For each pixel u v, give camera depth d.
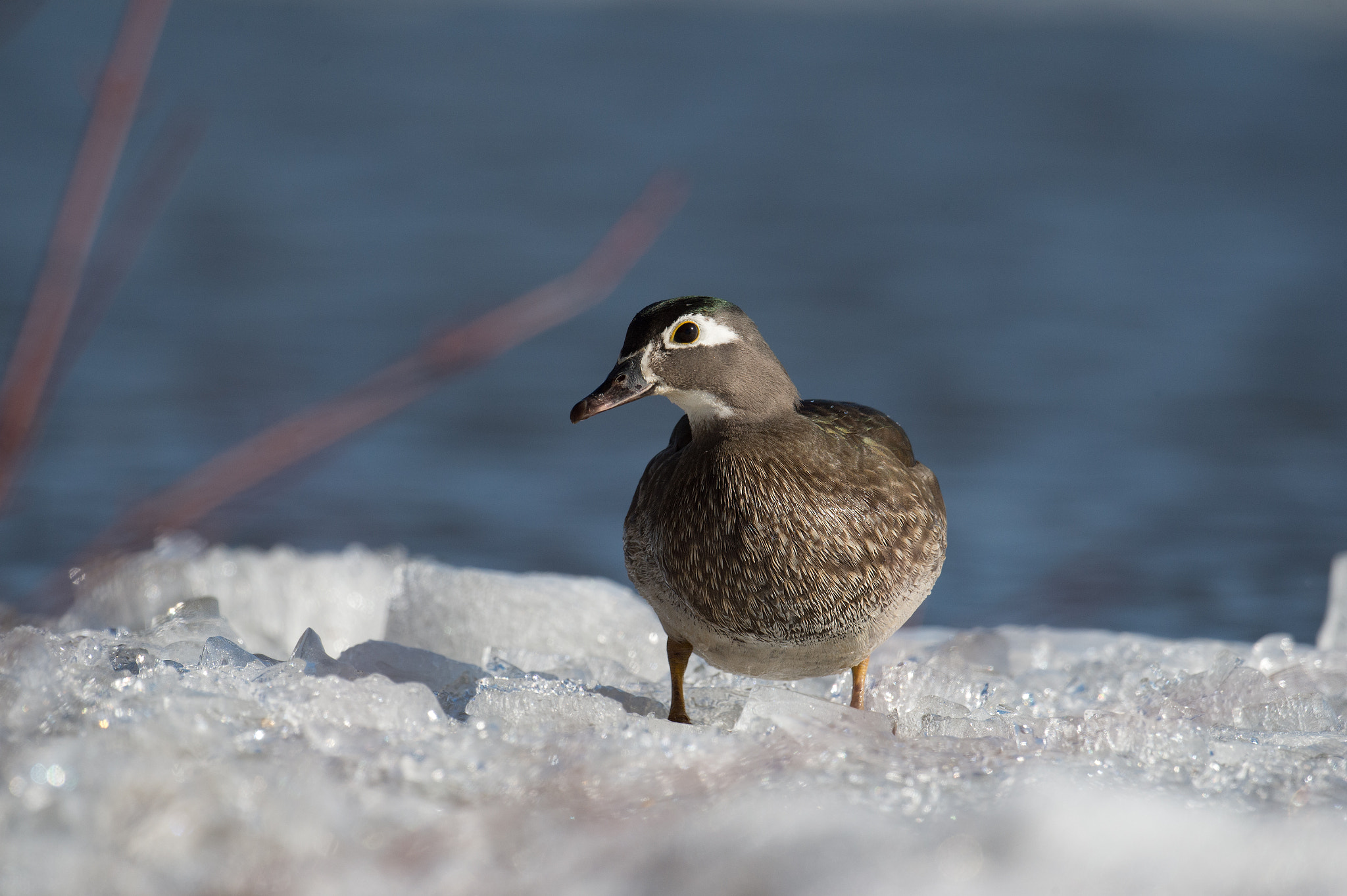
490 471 20.02
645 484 8.14
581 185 53.19
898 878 4.88
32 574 13.09
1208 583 14.28
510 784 5.88
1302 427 22.61
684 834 5.22
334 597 10.84
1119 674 8.99
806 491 7.48
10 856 4.94
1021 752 6.47
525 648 9.81
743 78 99.69
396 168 54.84
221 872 4.94
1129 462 20.19
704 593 7.61
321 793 5.41
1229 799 5.89
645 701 8.22
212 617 8.99
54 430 19.53
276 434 4.06
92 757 5.44
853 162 62.12
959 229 45.19
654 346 7.58
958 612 13.05
